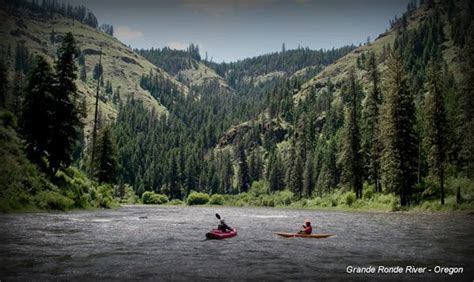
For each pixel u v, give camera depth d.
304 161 136.50
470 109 60.06
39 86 50.72
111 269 17.25
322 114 182.88
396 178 61.66
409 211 61.78
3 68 101.75
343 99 168.12
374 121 75.94
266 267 18.22
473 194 57.59
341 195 90.62
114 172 80.44
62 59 52.56
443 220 45.66
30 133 50.41
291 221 46.84
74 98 53.84
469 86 60.69
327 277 16.31
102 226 34.28
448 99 84.88
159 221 43.50
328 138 142.38
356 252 22.62
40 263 18.08
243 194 148.62
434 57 175.75
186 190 161.88
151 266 18.06
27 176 46.91
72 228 31.59
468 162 59.59
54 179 53.09
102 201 66.25
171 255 21.02
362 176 79.31
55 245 23.12
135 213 58.19
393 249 23.75
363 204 75.25
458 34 188.88
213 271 17.25
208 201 144.25
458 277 16.45
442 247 24.50
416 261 19.81
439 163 58.59
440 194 61.88
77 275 16.02
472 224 40.28
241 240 27.78
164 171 167.25
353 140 78.00
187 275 16.42
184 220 46.47
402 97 62.34
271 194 137.00
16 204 42.44
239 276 16.36
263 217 55.53
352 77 124.12
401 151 61.53
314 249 23.72
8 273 16.05
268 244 25.83
